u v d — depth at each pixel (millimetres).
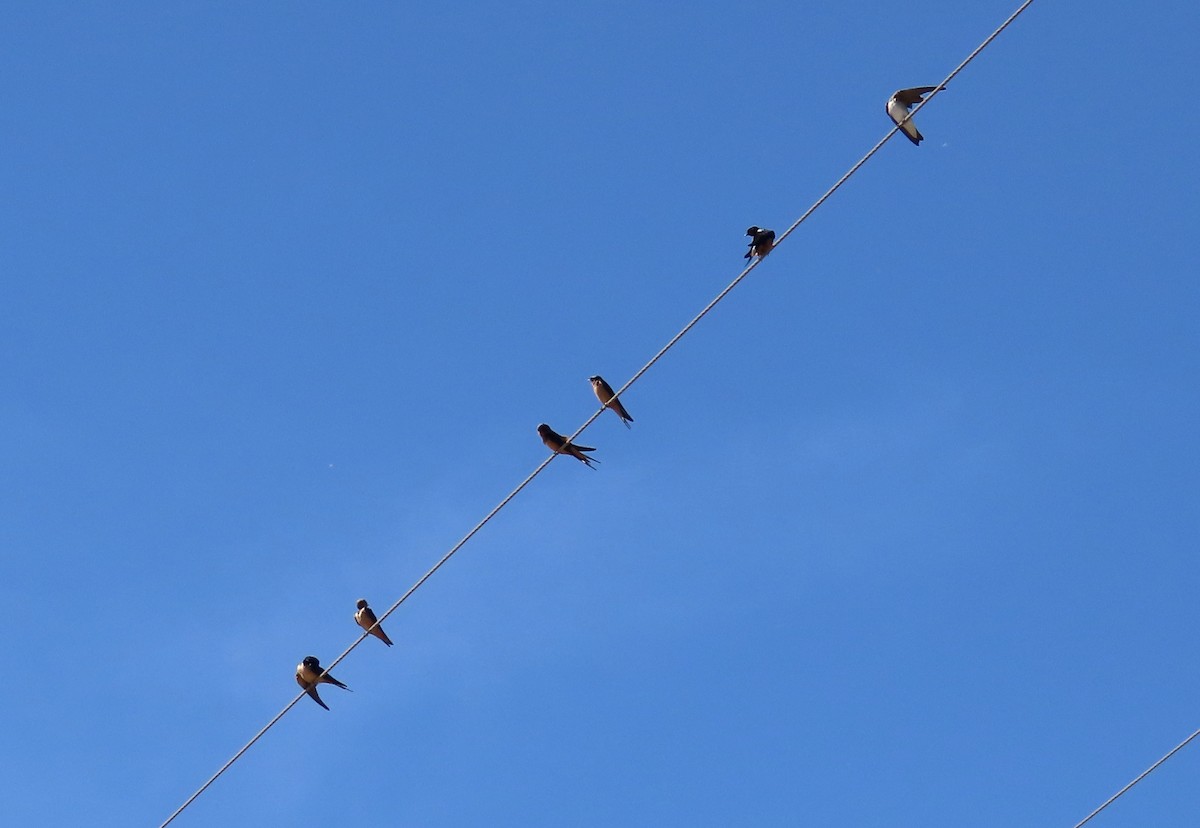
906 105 20484
